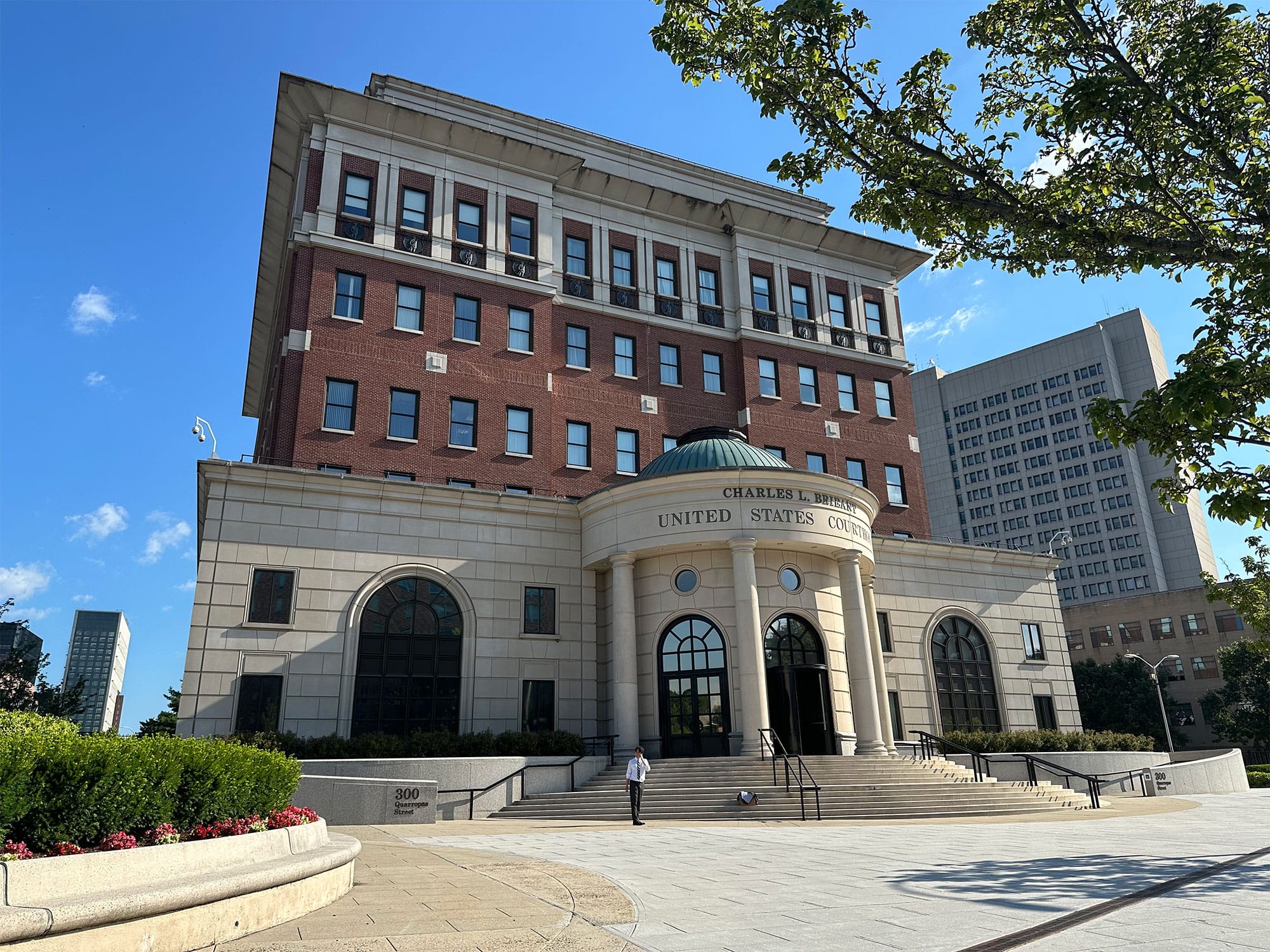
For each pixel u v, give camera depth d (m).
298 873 8.53
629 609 27.03
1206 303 12.07
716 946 7.09
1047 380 131.75
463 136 35.34
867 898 9.20
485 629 27.34
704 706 26.00
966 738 31.22
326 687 24.88
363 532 26.62
